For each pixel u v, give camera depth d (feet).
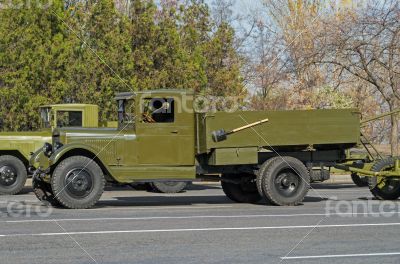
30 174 68.69
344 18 102.12
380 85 100.22
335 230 39.14
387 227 40.37
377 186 57.52
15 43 88.17
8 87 88.02
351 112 54.24
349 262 30.07
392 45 95.09
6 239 35.60
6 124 87.71
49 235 36.94
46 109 69.62
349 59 98.43
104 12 92.94
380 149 110.01
